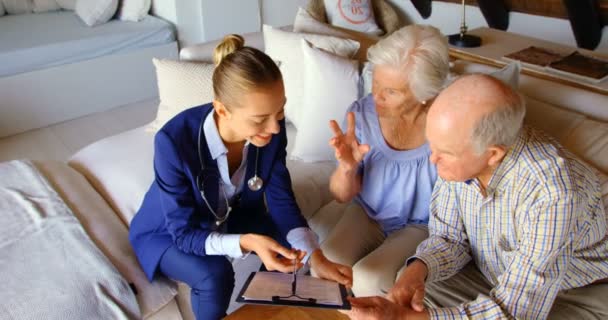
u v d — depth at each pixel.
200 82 2.03
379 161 1.42
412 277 1.14
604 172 1.23
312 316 1.13
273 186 1.41
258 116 1.08
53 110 3.09
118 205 1.75
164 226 1.36
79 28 3.24
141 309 1.34
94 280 1.30
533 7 2.86
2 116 2.91
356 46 2.02
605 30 2.62
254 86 1.04
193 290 1.32
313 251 1.28
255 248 1.17
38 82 2.96
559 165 0.98
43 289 1.26
